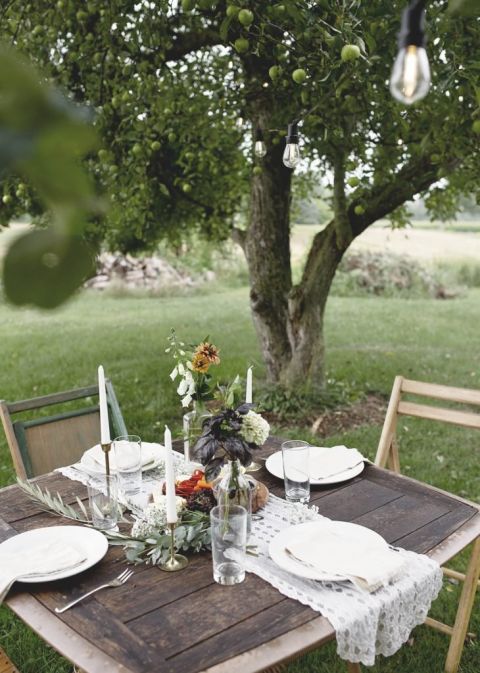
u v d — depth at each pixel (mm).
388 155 4711
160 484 2143
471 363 7391
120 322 10023
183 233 6941
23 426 2719
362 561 1652
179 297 12992
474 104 3449
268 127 4562
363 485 2248
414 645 2547
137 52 3930
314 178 6699
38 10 3576
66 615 1501
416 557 1752
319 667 2424
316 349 5406
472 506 2086
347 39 2465
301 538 1778
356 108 3832
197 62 4758
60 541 1794
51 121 145
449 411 2600
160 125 4039
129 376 6730
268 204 5281
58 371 7039
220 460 1939
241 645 1377
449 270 13969
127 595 1578
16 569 1639
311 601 1532
